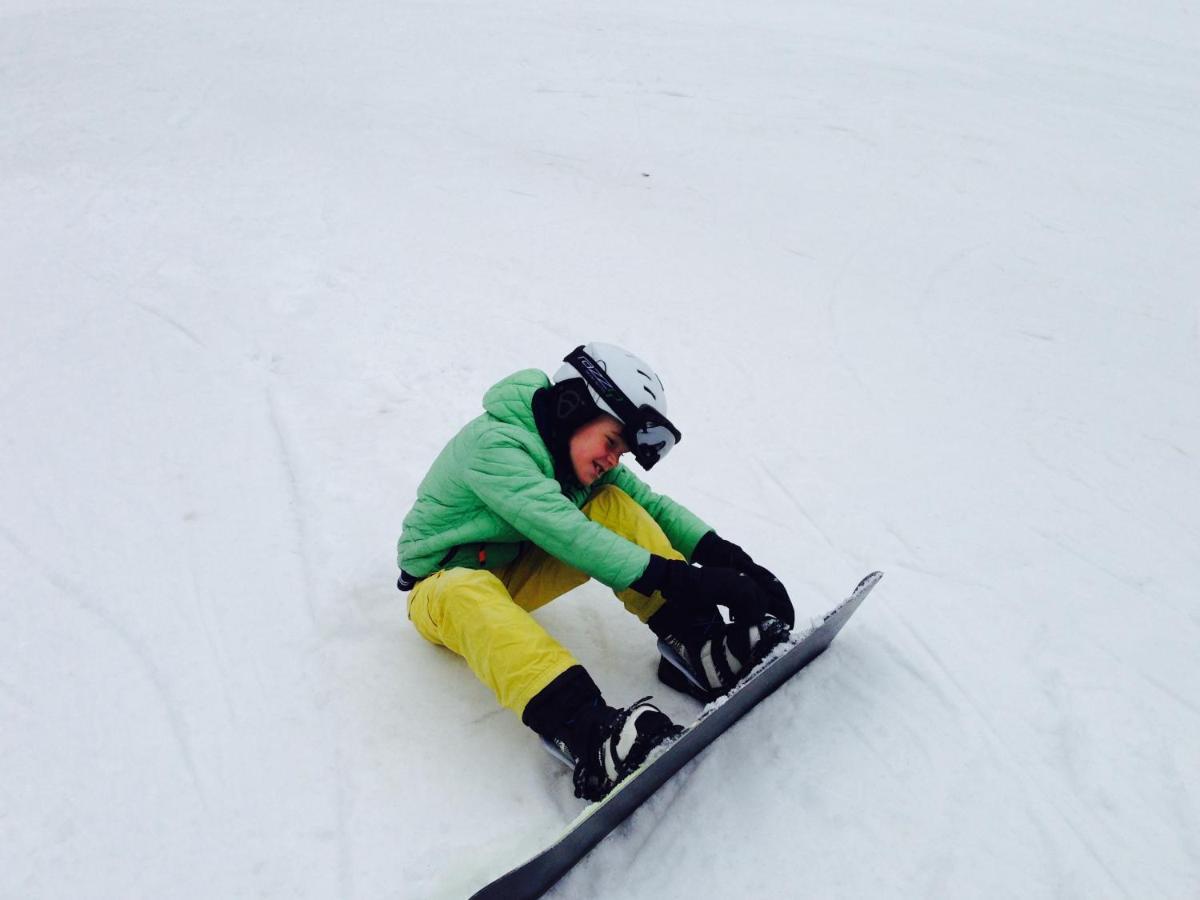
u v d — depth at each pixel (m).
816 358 4.75
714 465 3.72
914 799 2.12
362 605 2.67
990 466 3.82
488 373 4.26
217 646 2.51
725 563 2.34
